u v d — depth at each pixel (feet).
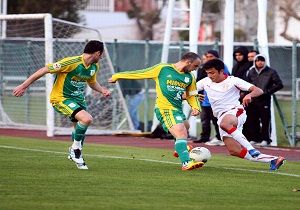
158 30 437.17
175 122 106.73
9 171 102.89
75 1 299.99
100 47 106.32
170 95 106.93
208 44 190.08
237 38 396.98
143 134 171.53
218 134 153.28
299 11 392.88
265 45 162.81
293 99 160.35
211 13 392.88
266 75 151.64
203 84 111.96
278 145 160.35
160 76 107.14
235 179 100.27
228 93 110.83
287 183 97.91
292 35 398.62
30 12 290.15
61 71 105.60
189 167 106.01
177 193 88.02
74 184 92.79
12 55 202.39
